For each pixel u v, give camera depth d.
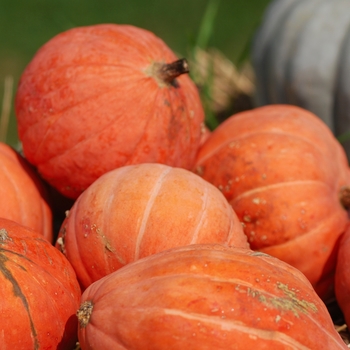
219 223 1.77
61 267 1.75
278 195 1.86
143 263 1.67
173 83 1.86
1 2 4.29
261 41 2.22
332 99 2.14
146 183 1.78
